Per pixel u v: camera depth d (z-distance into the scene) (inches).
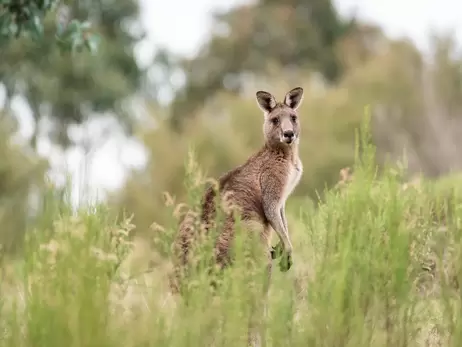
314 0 2869.1
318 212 410.0
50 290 308.5
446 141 1984.5
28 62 2015.3
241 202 488.1
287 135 506.6
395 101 1967.3
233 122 1764.3
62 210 327.3
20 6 666.8
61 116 2290.8
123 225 373.4
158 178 1472.7
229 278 334.0
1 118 1330.0
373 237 346.9
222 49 2736.2
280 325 321.1
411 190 403.5
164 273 373.1
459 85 2037.4
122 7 2386.8
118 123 2345.0
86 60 2127.2
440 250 360.5
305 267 408.2
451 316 339.6
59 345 299.9
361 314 329.1
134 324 315.9
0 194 1189.1
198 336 314.0
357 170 366.9
